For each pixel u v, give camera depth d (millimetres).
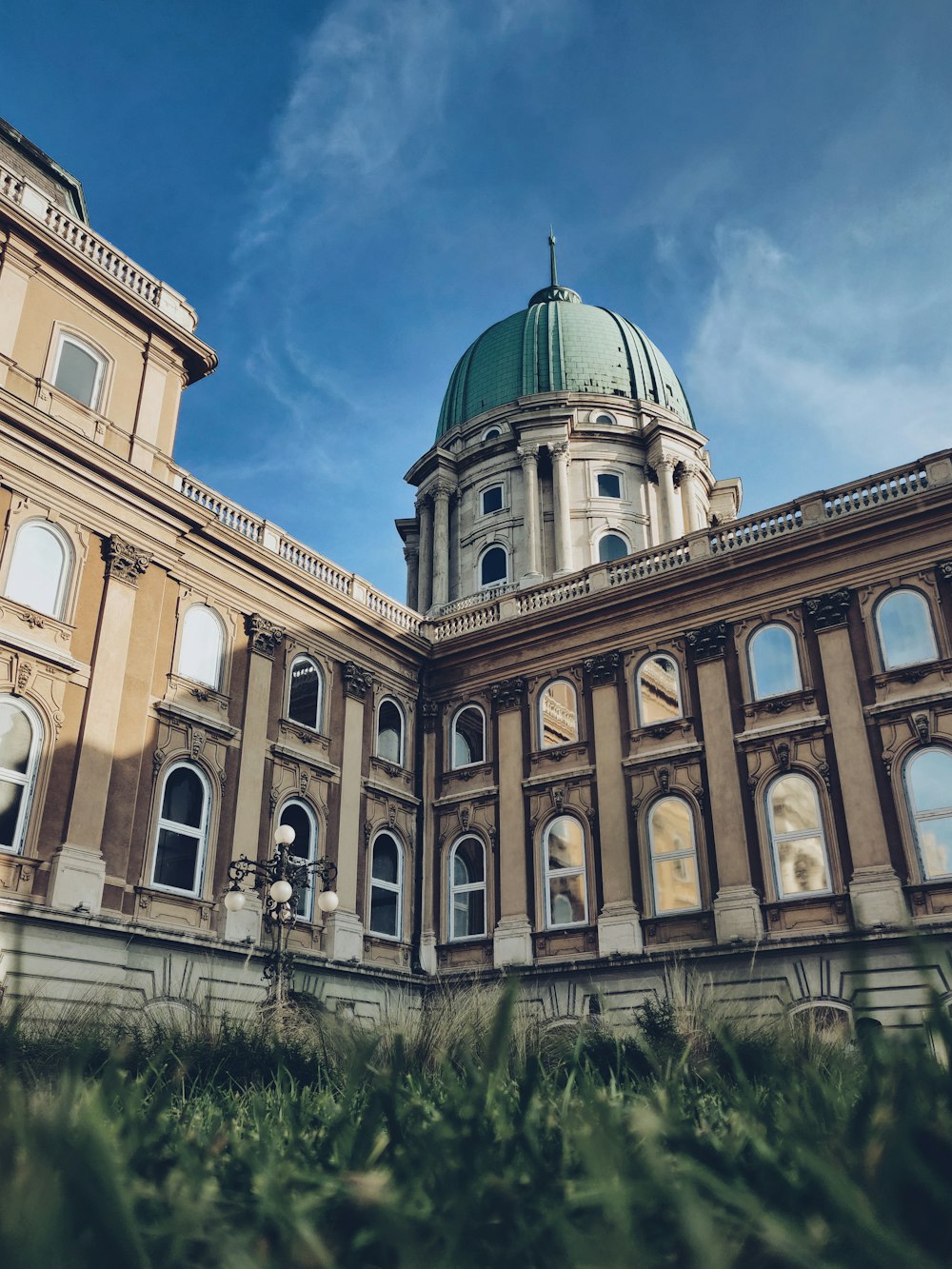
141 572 21984
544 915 25172
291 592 26016
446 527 45531
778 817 22672
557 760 26703
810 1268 849
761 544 24828
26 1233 815
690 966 22312
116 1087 1812
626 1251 925
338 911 24266
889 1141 1067
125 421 22812
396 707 29062
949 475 23031
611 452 45031
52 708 19406
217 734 22844
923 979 1315
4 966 16891
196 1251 1110
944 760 21078
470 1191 1146
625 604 27031
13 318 20859
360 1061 1823
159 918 20156
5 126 25172
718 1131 1865
